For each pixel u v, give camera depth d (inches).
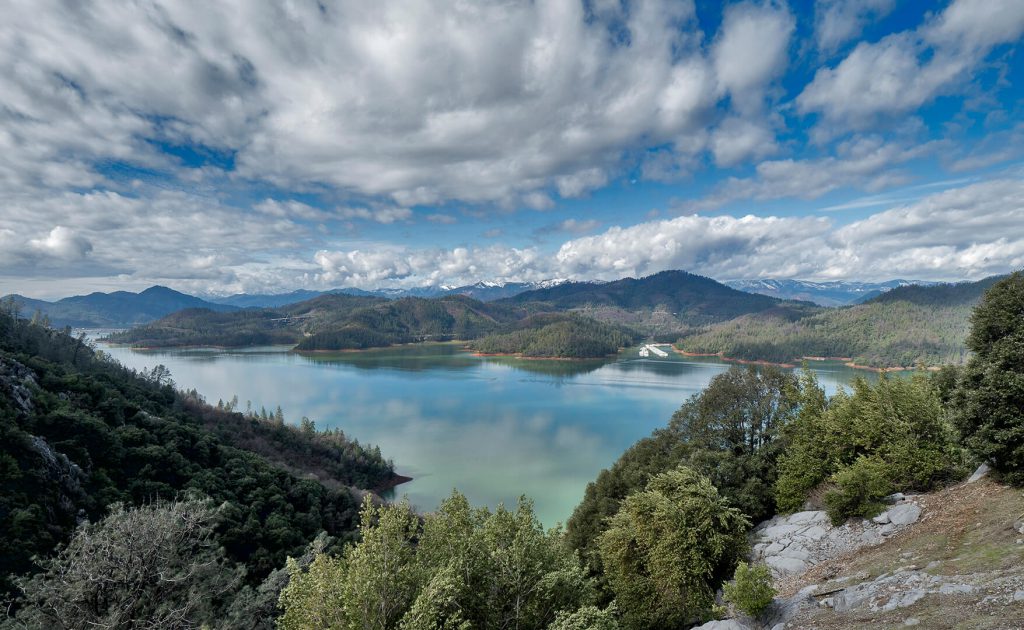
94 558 1114.7
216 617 1330.0
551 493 4463.6
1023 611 692.7
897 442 1638.8
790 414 2327.8
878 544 1314.0
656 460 2559.1
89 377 4471.0
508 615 987.9
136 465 3334.2
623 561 1617.9
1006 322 1382.9
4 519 2199.8
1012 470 1233.4
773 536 1680.6
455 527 1079.6
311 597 865.5
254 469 3964.1
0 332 5285.4
